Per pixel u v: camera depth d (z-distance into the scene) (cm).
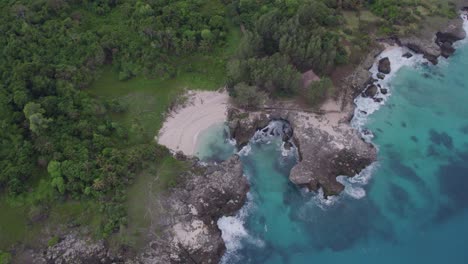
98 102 10888
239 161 10388
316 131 10769
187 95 11588
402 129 11238
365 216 9581
